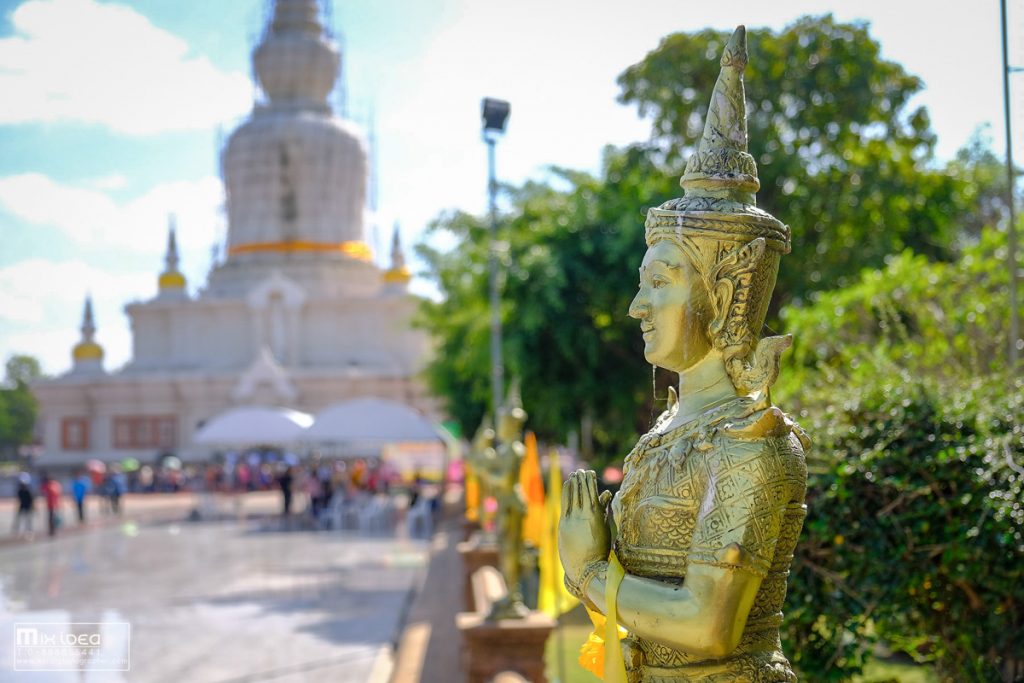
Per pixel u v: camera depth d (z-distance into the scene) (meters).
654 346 3.02
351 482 36.75
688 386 3.05
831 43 15.81
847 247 17.41
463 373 27.00
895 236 17.44
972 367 9.14
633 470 3.05
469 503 22.03
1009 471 5.50
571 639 12.51
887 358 9.65
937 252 18.69
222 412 56.81
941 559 5.74
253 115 59.16
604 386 19.33
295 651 13.55
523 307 18.77
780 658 2.88
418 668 11.52
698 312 2.96
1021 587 5.58
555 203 21.19
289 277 58.16
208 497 38.94
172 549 27.20
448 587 17.72
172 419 57.59
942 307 10.77
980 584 5.73
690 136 16.41
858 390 6.69
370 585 19.86
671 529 2.85
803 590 5.81
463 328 26.56
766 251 2.97
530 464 11.87
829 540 5.80
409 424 33.56
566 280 18.30
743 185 3.02
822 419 6.35
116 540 30.02
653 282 3.03
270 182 58.03
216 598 18.27
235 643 14.08
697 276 2.95
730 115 3.07
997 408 6.06
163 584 20.12
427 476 54.16
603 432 22.39
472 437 32.16
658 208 3.07
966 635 5.84
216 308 58.59
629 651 3.02
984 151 18.06
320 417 33.75
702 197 3.01
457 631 13.50
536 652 8.89
